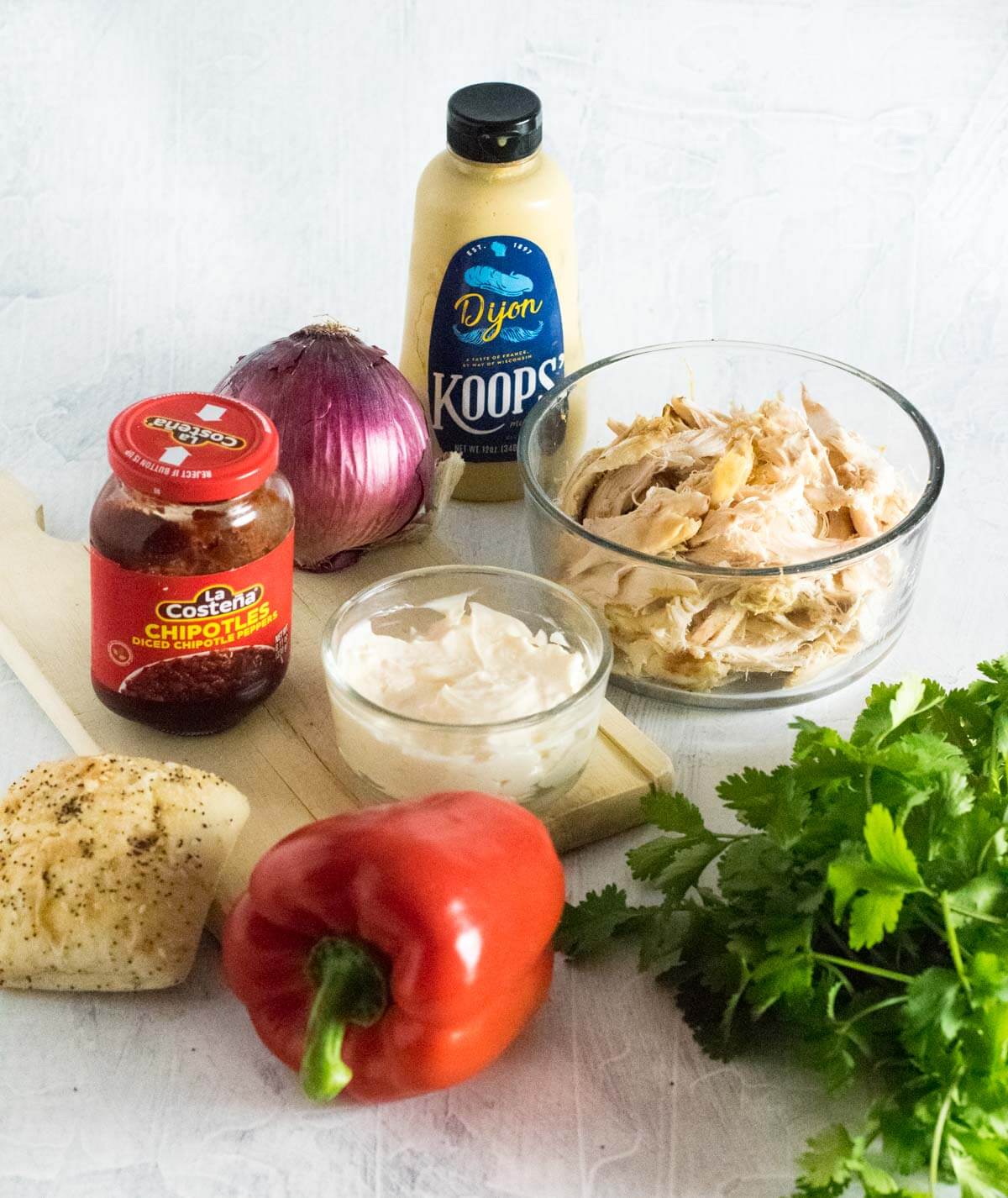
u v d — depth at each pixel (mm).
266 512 1250
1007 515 1684
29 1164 1039
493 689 1235
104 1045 1119
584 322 1939
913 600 1563
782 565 1345
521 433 1492
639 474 1454
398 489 1491
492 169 1548
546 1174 1044
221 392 1517
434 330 1604
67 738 1351
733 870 1102
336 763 1313
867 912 1012
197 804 1172
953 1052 991
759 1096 1099
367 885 1013
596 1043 1134
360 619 1307
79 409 1772
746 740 1413
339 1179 1039
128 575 1219
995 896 1044
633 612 1385
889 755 1091
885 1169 1041
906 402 1519
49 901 1109
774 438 1438
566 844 1288
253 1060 1115
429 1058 1029
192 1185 1031
